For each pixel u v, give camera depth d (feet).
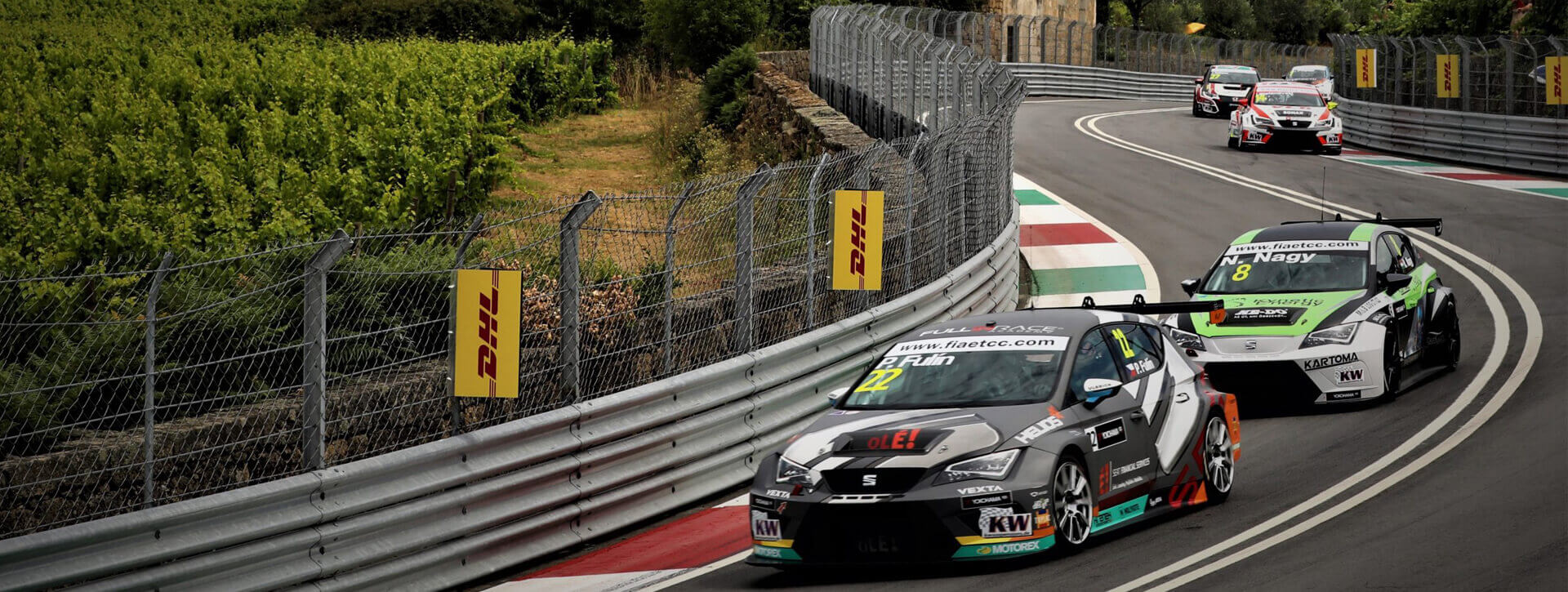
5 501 94.53
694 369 144.87
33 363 105.50
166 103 291.38
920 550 96.58
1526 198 312.91
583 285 131.13
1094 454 104.32
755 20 460.14
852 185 167.02
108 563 90.48
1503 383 160.35
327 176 233.35
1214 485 118.62
